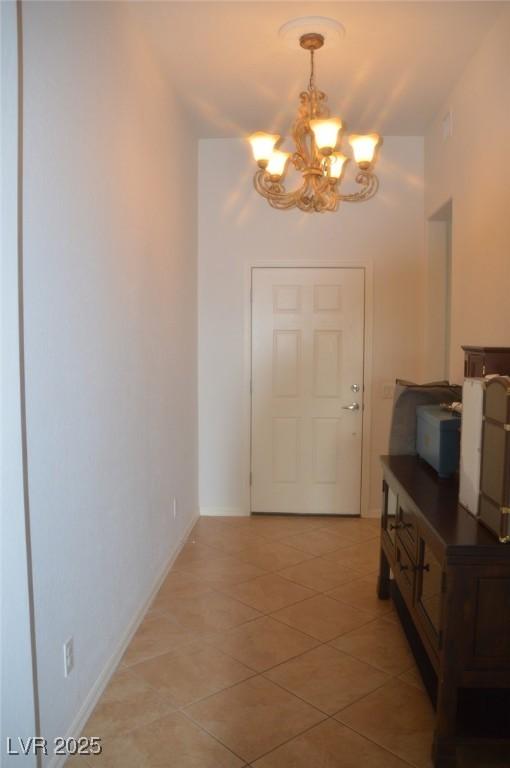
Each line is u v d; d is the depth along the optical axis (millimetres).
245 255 4594
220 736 2094
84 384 2166
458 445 2619
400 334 4578
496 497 1887
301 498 4730
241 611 3064
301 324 4621
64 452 1986
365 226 4535
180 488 3975
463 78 3402
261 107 3914
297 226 4562
